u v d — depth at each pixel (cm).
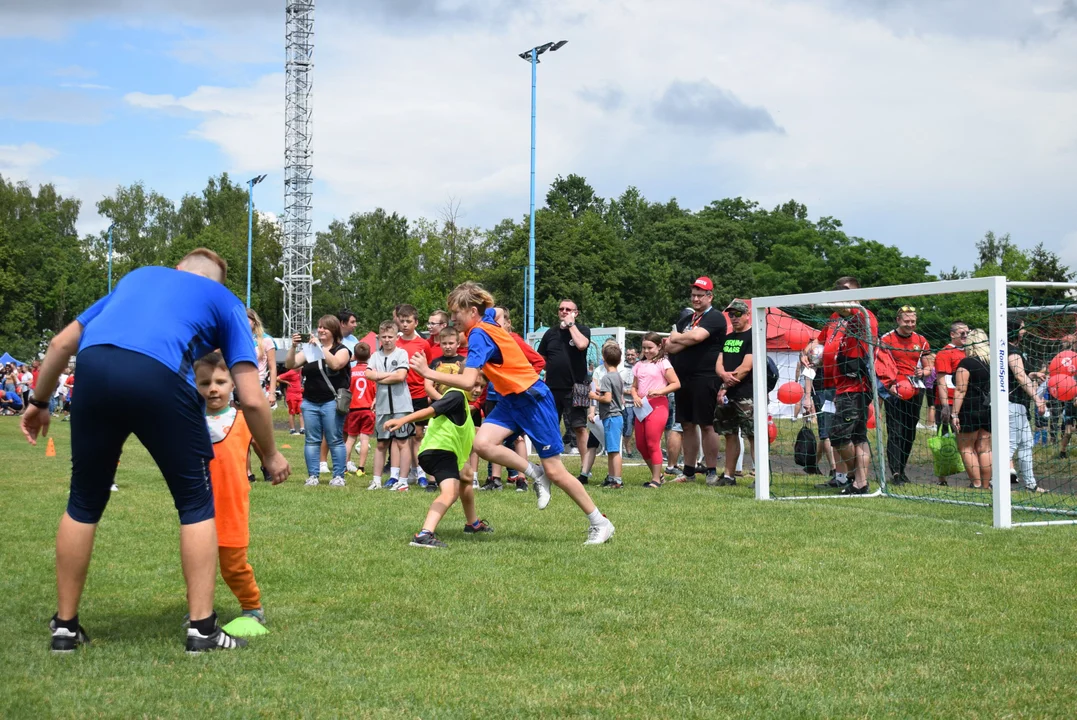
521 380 704
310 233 6281
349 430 1270
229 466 459
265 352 1163
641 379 1099
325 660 411
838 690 377
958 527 784
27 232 7675
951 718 346
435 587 553
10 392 3438
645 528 770
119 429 409
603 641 444
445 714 344
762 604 514
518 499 964
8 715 334
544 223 6725
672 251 6912
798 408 1276
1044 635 457
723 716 346
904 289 902
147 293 419
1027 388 1078
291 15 6191
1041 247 5878
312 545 688
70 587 423
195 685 373
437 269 6362
